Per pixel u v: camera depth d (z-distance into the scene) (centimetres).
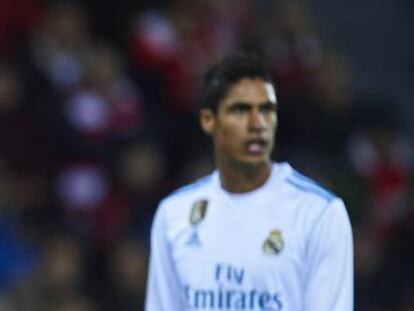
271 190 2030
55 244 3872
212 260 2030
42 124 4162
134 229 4084
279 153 4372
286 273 1983
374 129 4566
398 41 5394
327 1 5450
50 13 4422
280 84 4500
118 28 4566
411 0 5488
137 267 3931
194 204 2077
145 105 4422
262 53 4541
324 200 1989
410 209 4488
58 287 3791
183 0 4631
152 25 4506
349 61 5269
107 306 3847
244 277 2000
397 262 4338
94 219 4084
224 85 2008
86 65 4306
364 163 4494
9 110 4147
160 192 4191
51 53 4312
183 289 2056
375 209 4428
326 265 1967
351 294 1966
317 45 4688
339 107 4578
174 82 4450
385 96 5169
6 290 3791
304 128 4456
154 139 4303
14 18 4347
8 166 4106
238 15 4666
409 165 4709
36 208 4066
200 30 4553
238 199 2041
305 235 1983
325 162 4400
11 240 3878
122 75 4441
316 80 4578
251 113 1995
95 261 3966
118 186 4144
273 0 4941
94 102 4238
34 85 4200
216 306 2019
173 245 2072
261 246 2000
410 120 5084
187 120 4391
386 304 4225
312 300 1964
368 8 5447
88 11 4572
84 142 4175
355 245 4241
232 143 2008
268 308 1986
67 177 4131
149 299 2120
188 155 4316
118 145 4225
